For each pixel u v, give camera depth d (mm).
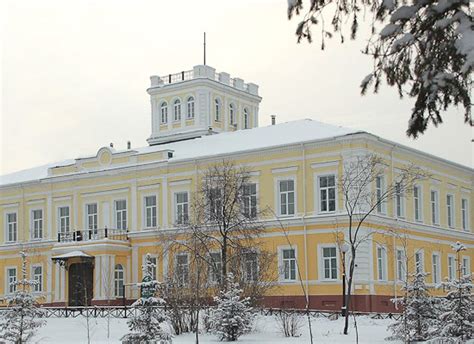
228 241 45500
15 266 66500
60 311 50688
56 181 64438
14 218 67812
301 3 14125
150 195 59125
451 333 24531
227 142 58750
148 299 26656
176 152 60156
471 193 65062
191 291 35281
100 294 56500
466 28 12070
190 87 70188
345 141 49656
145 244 58531
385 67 13586
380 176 51375
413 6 12805
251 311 33281
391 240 51344
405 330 27203
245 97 75125
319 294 49531
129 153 60531
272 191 52875
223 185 47719
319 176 50938
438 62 12703
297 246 51062
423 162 57188
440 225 58812
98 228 61781
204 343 30422
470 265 63562
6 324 27594
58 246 59469
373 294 48656
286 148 52250
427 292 27500
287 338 31672
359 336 31656
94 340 33594
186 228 48656
